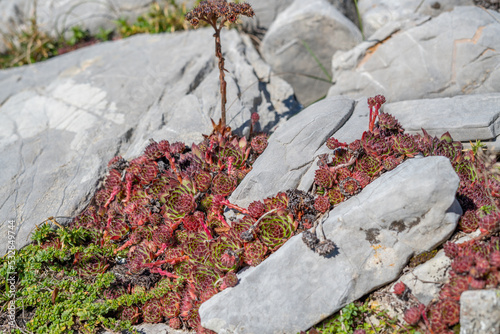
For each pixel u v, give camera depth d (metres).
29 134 1.23
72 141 1.20
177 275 1.05
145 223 1.10
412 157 1.05
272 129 1.23
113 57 1.37
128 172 1.12
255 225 1.03
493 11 1.23
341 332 0.98
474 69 1.19
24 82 1.35
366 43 1.26
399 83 1.23
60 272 1.08
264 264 1.01
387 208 0.99
